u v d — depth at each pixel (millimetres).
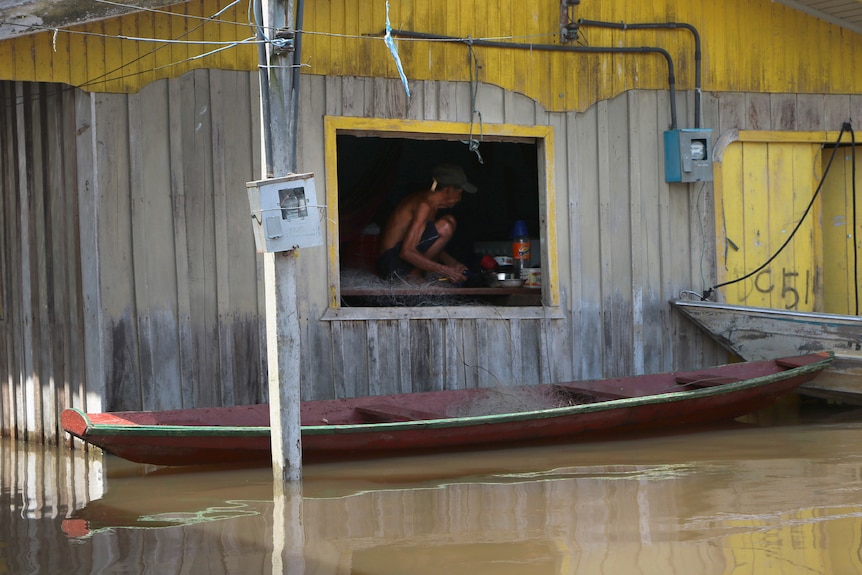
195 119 11586
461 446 10898
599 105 13750
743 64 14594
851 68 15180
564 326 13469
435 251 14344
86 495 9047
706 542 7094
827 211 15523
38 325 12234
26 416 12547
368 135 12641
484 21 13102
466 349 12906
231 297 11727
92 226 11070
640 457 10445
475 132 13008
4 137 12750
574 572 6500
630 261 13906
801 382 12812
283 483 9203
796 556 6754
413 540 7301
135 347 11242
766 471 9586
